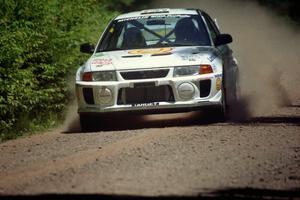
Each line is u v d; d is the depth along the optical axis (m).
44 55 35.78
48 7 38.38
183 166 22.00
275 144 25.92
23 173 21.89
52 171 21.84
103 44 34.00
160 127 31.59
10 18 35.94
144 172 21.16
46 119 34.66
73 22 40.66
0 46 31.92
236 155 23.83
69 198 18.17
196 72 31.03
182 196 18.19
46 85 36.03
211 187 19.31
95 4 47.56
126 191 18.73
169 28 34.06
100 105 31.09
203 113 32.00
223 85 32.28
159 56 31.66
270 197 18.45
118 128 32.34
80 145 27.23
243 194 18.67
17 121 32.66
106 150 25.30
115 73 31.09
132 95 30.97
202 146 25.53
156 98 30.94
